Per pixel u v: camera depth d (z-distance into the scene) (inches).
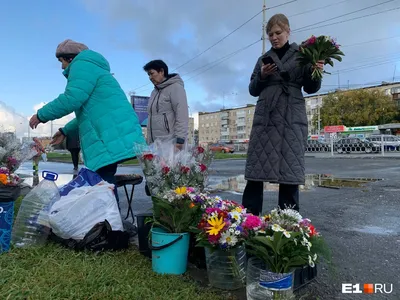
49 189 112.3
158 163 108.7
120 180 143.3
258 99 118.3
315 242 75.2
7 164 109.8
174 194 97.6
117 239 107.2
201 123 4584.2
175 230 96.7
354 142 1063.6
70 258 94.9
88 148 122.3
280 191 113.9
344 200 214.2
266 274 74.4
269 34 114.0
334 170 447.8
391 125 1596.9
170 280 87.2
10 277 79.2
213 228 83.4
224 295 83.3
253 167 113.7
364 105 1812.3
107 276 83.0
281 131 110.0
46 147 132.8
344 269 101.4
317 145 1352.1
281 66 110.6
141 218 108.4
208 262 89.2
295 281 86.7
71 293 72.7
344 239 130.1
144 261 101.1
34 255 96.7
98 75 120.0
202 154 116.7
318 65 104.0
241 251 87.9
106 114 120.7
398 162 586.9
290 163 108.7
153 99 146.3
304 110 113.8
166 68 143.6
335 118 1838.1
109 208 110.1
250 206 119.9
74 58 123.0
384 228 145.6
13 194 97.9
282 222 76.7
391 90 2539.4
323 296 84.7
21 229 106.4
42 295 71.1
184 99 139.6
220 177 366.3
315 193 245.1
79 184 117.2
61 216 103.6
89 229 104.3
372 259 109.3
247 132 3715.6
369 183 297.1
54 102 113.7
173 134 136.2
